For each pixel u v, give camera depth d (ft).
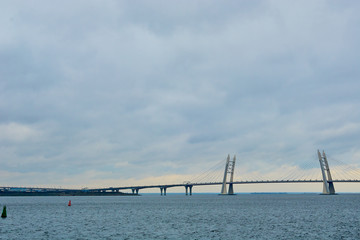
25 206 570.87
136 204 642.63
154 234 219.00
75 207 533.96
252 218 323.16
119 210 451.94
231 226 258.57
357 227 248.93
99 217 340.18
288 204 606.14
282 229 240.94
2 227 254.27
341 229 238.89
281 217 332.80
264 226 258.16
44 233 223.71
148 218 327.06
